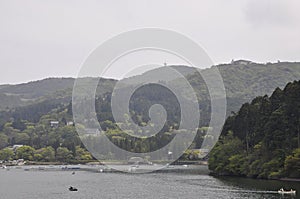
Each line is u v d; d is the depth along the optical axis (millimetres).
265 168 118438
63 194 99375
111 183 124250
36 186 123875
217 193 88500
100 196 92938
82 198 90625
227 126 151625
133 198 87250
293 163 108062
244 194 84938
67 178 156000
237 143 142250
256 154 126000
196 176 139000
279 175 114000
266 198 78438
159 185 111812
